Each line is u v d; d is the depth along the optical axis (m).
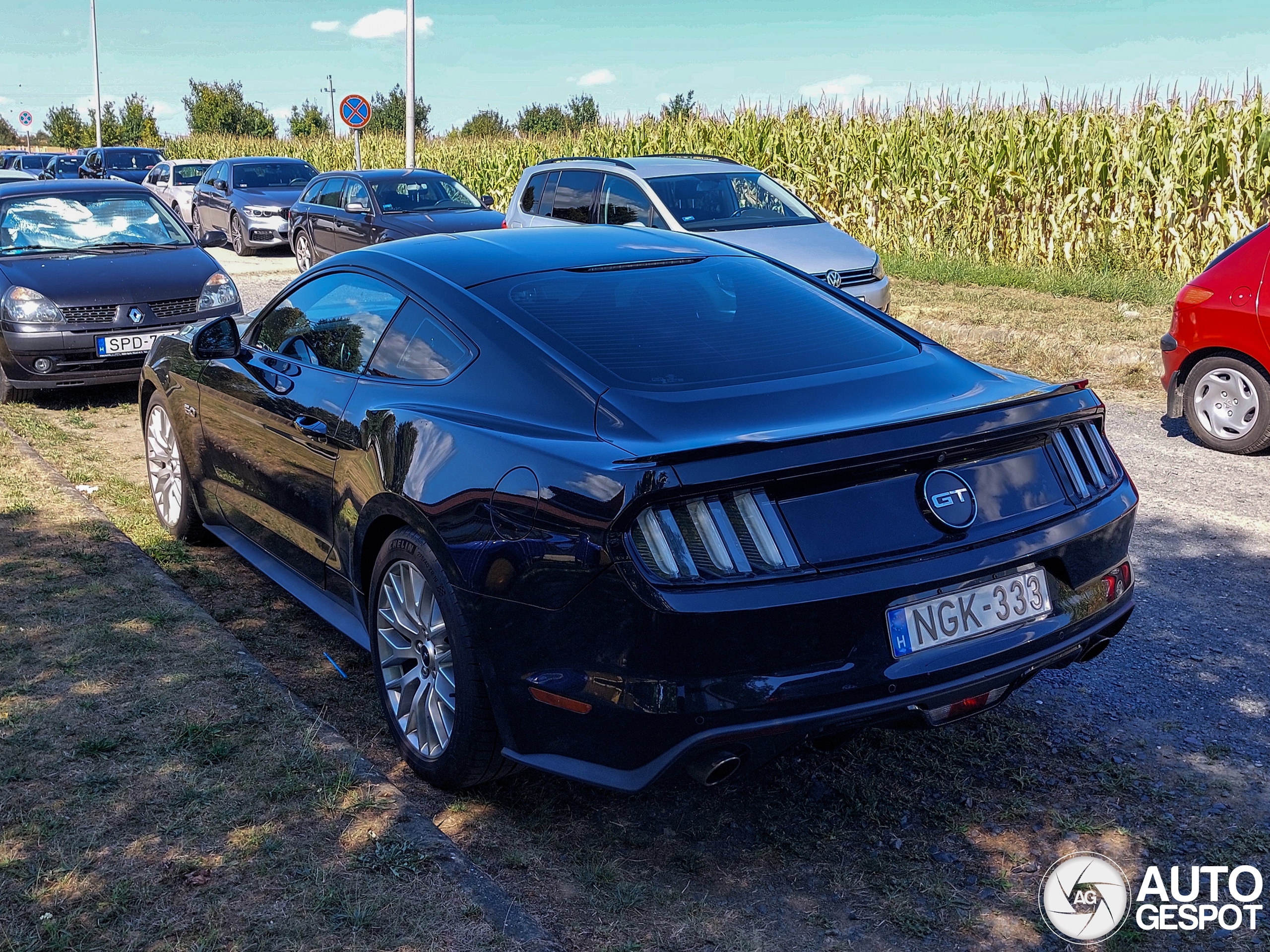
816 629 2.62
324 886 2.63
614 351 3.23
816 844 3.04
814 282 4.02
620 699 2.65
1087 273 13.38
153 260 8.61
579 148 21.58
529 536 2.80
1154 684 3.99
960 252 15.23
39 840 2.79
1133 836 3.08
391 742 3.58
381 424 3.41
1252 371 6.92
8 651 3.84
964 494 2.86
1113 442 7.47
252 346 4.55
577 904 2.76
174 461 5.34
